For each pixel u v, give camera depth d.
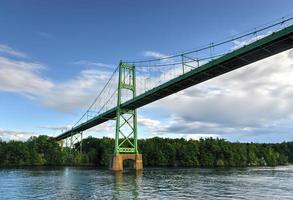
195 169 136.38
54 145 182.38
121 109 127.25
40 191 57.28
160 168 145.75
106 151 175.00
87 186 64.94
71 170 121.81
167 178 84.81
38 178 83.44
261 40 66.62
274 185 67.19
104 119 146.00
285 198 49.78
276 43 65.88
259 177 89.56
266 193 54.97
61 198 49.44
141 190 58.47
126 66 132.00
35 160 169.62
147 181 75.94
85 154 182.88
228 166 185.88
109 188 61.56
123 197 50.19
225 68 79.56
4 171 111.88
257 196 51.62
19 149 168.00
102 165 176.12
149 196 51.19
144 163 180.25
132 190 58.50
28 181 75.06
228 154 198.62
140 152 180.62
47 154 175.62
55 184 68.56
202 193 54.69
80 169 130.25
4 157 164.38
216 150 197.25
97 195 52.31
